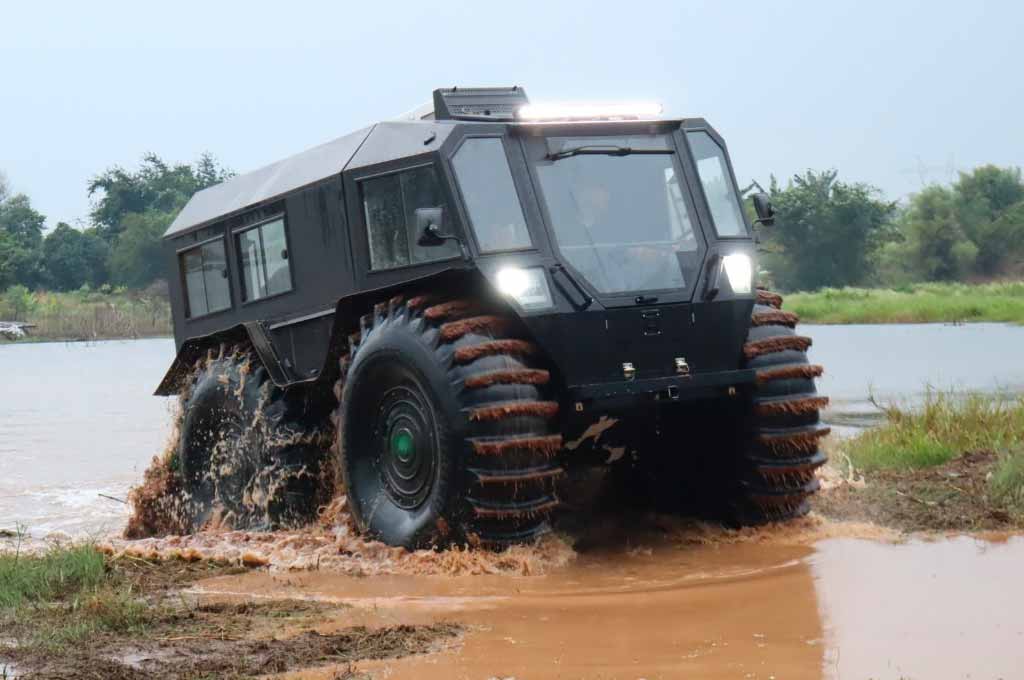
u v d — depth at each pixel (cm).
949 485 1113
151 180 10156
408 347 926
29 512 1355
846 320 5625
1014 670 591
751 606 746
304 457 1138
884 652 628
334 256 1083
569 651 654
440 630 701
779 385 983
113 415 2317
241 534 1044
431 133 974
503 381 888
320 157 1127
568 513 1070
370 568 893
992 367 2502
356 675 609
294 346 1155
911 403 1870
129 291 9056
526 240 933
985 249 9269
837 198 9056
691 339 965
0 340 6462
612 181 983
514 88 1095
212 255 1305
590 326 926
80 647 672
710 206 1011
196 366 1298
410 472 954
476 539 897
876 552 888
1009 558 844
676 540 981
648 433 1057
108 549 970
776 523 996
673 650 650
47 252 9756
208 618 738
